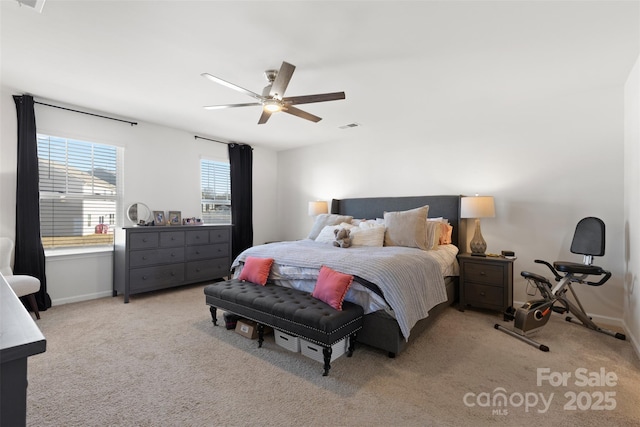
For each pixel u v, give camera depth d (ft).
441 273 9.86
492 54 8.00
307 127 14.90
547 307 8.80
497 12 6.31
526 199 11.62
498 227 12.20
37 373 6.77
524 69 8.86
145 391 6.13
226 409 5.58
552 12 6.30
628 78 9.30
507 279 10.29
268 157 19.95
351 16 6.44
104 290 12.86
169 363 7.25
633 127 8.70
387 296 7.29
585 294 10.40
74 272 12.09
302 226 19.20
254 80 9.55
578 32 7.00
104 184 13.07
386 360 7.43
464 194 13.05
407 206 14.19
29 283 9.48
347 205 16.34
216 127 14.97
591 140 10.42
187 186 15.75
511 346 8.21
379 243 11.47
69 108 11.85
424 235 11.30
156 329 9.31
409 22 6.65
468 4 6.08
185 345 8.23
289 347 7.91
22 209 10.63
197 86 10.07
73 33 7.06
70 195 12.17
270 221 20.11
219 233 15.48
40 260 10.93
